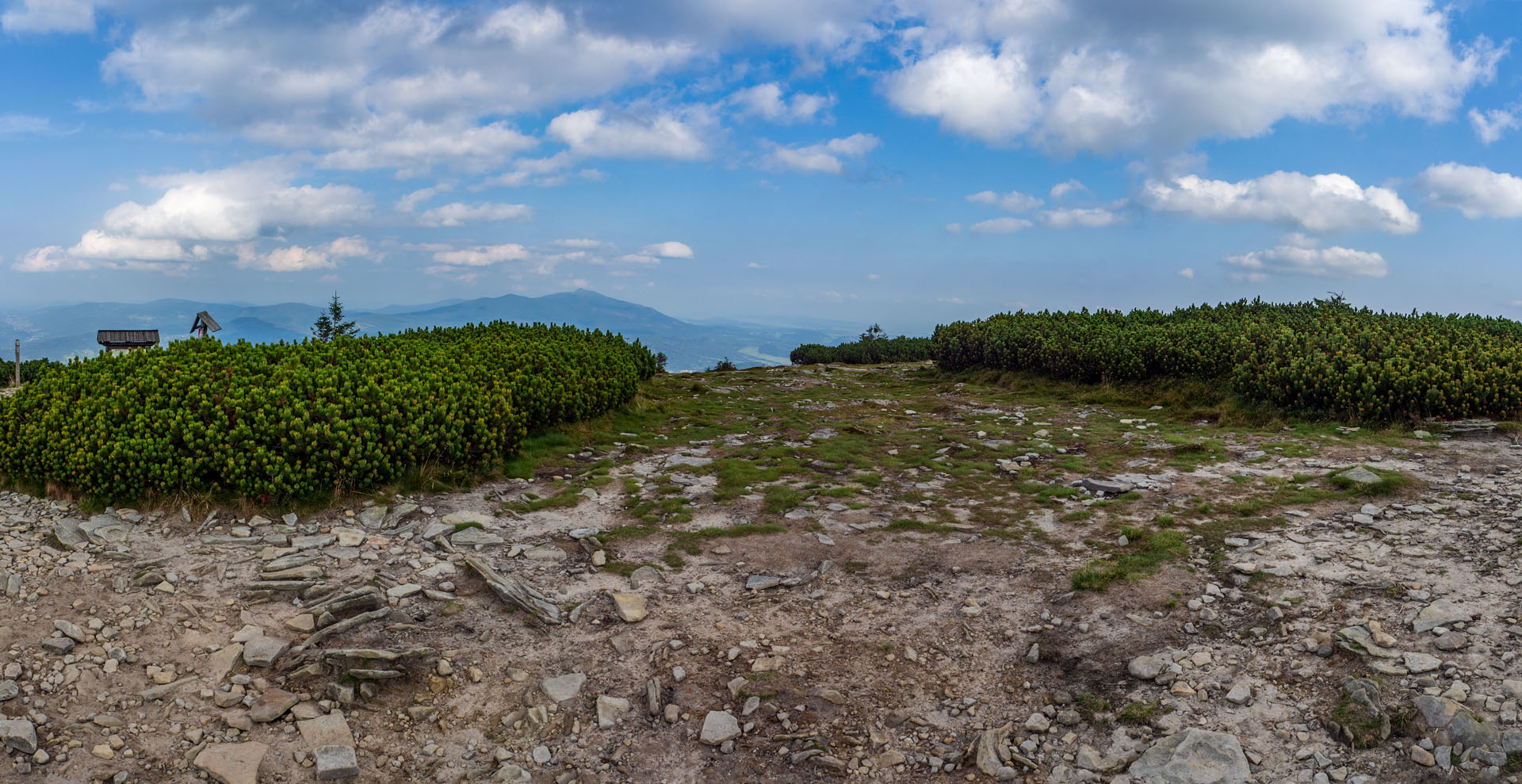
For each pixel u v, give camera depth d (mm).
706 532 8234
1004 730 4852
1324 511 8031
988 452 11844
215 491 8156
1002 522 8516
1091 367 18250
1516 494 8102
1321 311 20625
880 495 9594
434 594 6582
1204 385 15688
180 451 8180
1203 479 9609
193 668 5414
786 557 7594
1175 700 4934
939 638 6016
